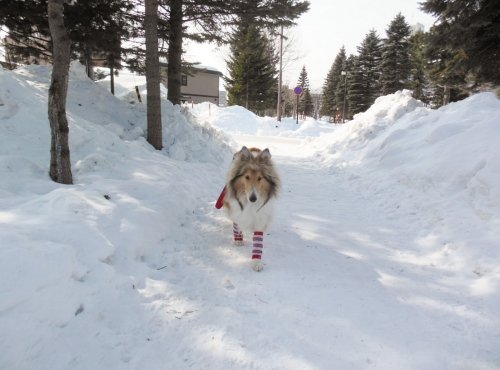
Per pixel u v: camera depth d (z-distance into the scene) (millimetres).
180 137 10758
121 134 9586
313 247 5656
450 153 7551
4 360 2498
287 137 24453
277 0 11609
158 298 3881
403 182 8078
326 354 3256
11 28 10570
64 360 2750
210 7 11922
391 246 5719
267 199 5000
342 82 56969
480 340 3484
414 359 3225
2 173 5426
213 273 4648
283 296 4184
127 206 5336
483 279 4461
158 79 9539
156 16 9133
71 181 5824
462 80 17500
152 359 3027
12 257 2975
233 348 3252
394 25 42625
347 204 8000
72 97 10461
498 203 5633
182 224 6086
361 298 4203
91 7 10188
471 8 12039
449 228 5738
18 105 7285
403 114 12844
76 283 3340
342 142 13602
